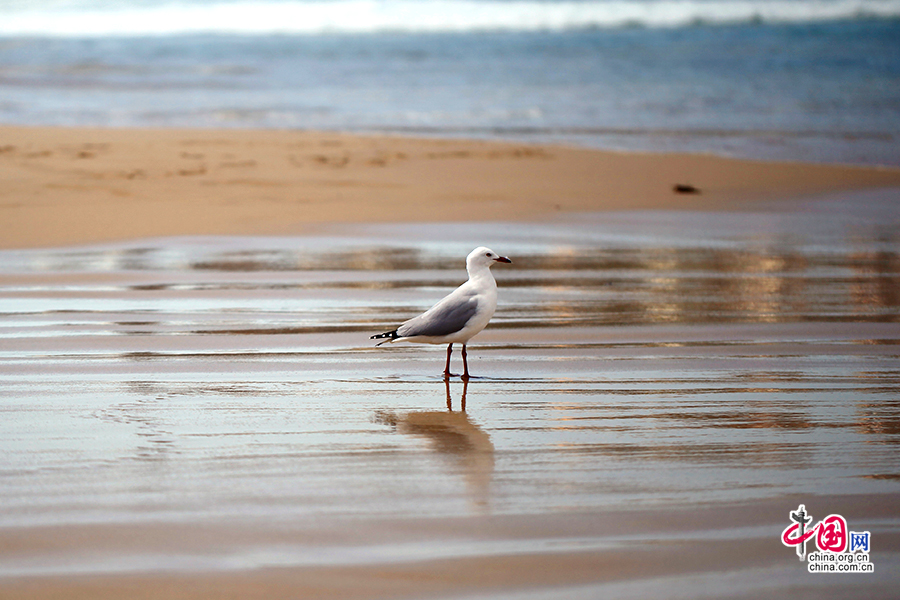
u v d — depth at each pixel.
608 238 15.94
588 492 6.05
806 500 5.98
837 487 6.18
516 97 36.69
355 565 5.13
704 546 5.40
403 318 10.76
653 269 13.62
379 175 20.80
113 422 7.24
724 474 6.36
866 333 10.29
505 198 19.12
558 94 37.41
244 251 14.42
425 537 5.43
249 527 5.51
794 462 6.59
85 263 13.41
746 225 17.23
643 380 8.57
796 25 62.69
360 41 57.53
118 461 6.45
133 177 19.59
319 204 17.95
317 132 27.22
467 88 39.25
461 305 8.44
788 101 35.25
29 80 41.22
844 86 38.69
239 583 4.95
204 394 8.02
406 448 6.77
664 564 5.20
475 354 9.47
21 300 11.39
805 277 13.16
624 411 7.67
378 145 24.77
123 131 26.31
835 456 6.71
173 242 14.97
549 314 11.09
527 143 26.61
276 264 13.55
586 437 7.04
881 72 42.47
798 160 24.89
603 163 23.11
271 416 7.45
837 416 7.57
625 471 6.39
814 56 48.25
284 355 9.30
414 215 17.47
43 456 6.52
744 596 4.93
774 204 19.30
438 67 46.03
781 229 16.88
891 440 7.04
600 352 9.54
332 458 6.55
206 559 5.18
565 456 6.65
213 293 11.84
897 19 64.75
